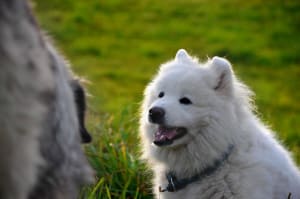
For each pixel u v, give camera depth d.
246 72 26.97
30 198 4.67
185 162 8.11
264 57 28.34
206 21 33.06
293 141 17.62
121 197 8.70
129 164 9.63
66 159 5.09
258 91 24.73
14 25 4.33
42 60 4.55
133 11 34.88
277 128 18.02
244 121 8.12
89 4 35.25
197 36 31.11
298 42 30.27
